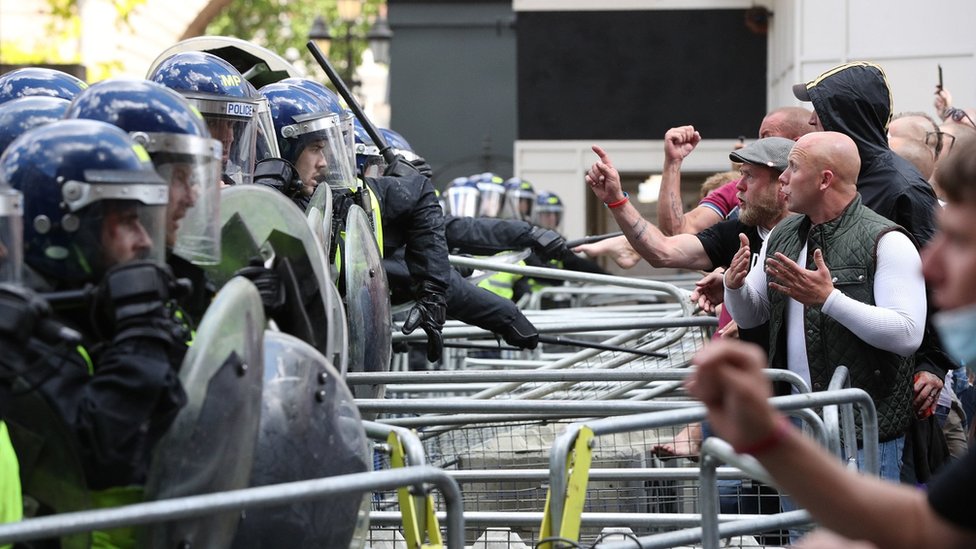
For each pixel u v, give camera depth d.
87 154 4.23
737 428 2.80
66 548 4.13
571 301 16.39
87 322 4.28
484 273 11.34
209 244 4.78
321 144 7.48
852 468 6.10
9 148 4.32
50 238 4.22
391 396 10.33
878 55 17.67
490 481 6.50
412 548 4.81
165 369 4.04
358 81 24.33
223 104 6.29
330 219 6.87
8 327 3.87
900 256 6.56
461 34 28.42
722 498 7.39
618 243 10.67
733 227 8.42
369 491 4.29
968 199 2.82
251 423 4.35
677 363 9.67
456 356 12.52
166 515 3.74
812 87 7.70
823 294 6.41
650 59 22.91
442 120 28.47
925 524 2.83
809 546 2.95
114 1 25.33
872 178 7.55
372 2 42.72
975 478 2.79
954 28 17.23
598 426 4.85
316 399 4.79
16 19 25.52
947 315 2.83
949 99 11.91
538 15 23.09
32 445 4.11
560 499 4.77
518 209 18.88
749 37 22.66
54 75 7.07
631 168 23.05
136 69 26.41
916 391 6.91
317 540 4.74
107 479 4.04
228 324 4.28
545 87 23.16
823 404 5.61
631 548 5.05
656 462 7.72
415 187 8.30
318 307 5.33
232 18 52.25
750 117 22.70
